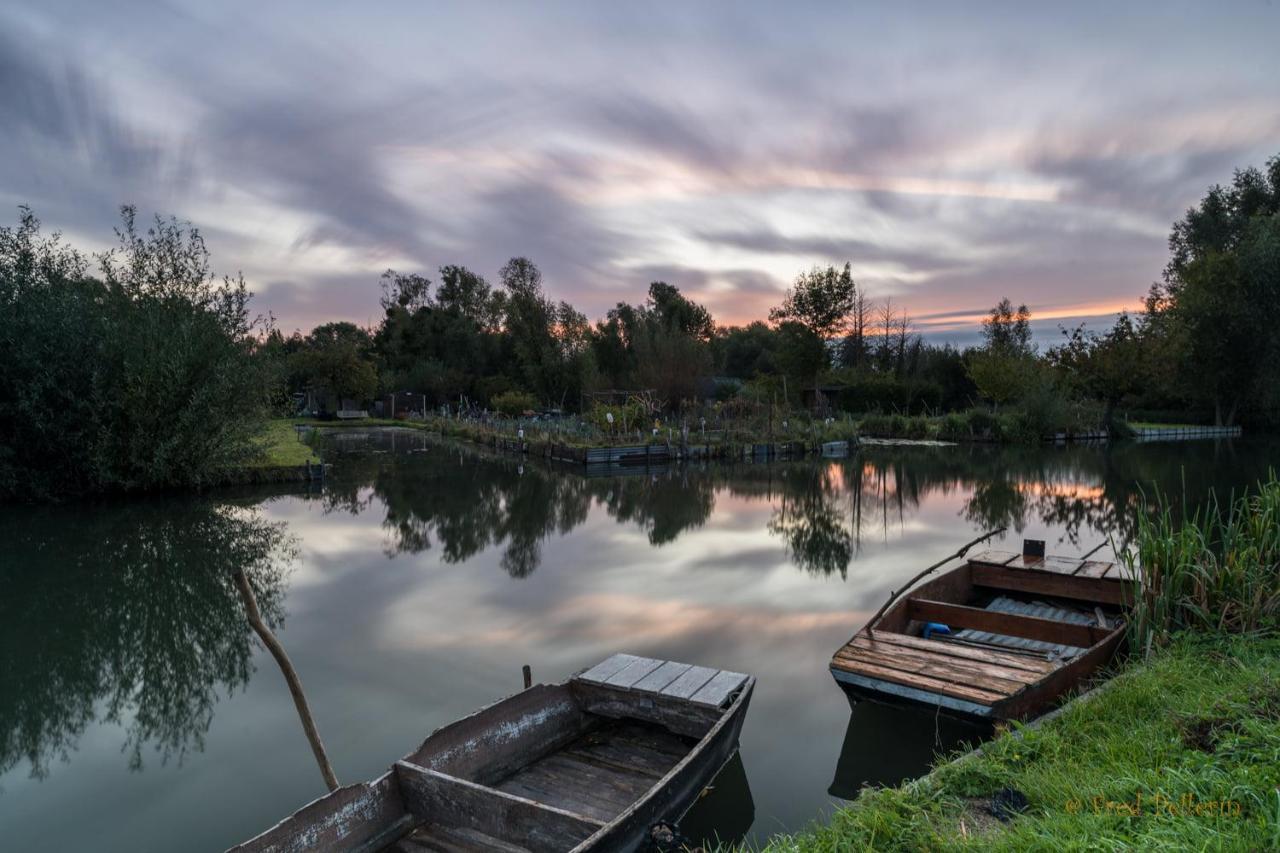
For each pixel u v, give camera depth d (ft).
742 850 13.20
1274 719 13.62
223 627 29.66
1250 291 117.50
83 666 26.00
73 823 16.19
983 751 14.60
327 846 12.68
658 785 13.60
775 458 100.53
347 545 44.83
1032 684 17.80
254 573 37.99
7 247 58.34
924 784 13.08
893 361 203.10
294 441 105.40
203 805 16.87
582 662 25.11
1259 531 22.68
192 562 40.32
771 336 222.48
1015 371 138.21
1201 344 123.75
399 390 192.34
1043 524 50.80
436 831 13.73
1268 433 140.26
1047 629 22.08
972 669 18.86
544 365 170.30
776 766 17.84
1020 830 10.80
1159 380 136.36
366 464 90.94
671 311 206.18
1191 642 19.93
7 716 21.98
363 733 20.24
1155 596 21.20
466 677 23.98
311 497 63.46
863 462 94.99
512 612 31.01
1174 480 72.02
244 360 65.62
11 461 57.72
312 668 25.04
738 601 32.45
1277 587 20.85
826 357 147.95
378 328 219.82
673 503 61.72
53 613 31.83
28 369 56.24
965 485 72.49
